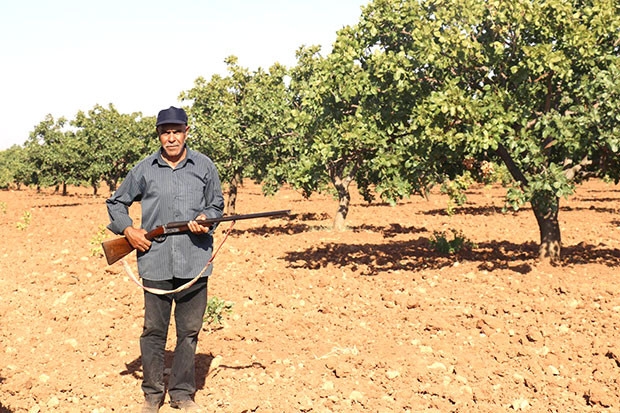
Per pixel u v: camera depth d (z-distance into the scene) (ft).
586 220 72.28
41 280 39.86
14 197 175.73
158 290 18.11
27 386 21.25
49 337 27.50
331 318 30.76
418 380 22.25
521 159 42.86
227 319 30.58
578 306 31.12
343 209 70.95
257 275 41.88
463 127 39.34
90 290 36.63
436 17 41.32
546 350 25.02
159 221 18.31
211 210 18.53
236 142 73.72
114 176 160.25
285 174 71.31
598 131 35.99
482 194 122.42
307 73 75.51
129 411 19.45
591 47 37.96
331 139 45.32
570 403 20.34
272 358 24.18
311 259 48.52
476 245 52.06
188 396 19.11
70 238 62.95
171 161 18.48
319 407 19.90
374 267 44.01
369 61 43.09
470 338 26.91
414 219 80.33
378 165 41.50
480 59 39.19
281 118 71.10
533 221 73.31
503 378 22.48
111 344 26.37
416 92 42.55
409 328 28.66
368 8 45.83
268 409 19.57
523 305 31.68
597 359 23.99
